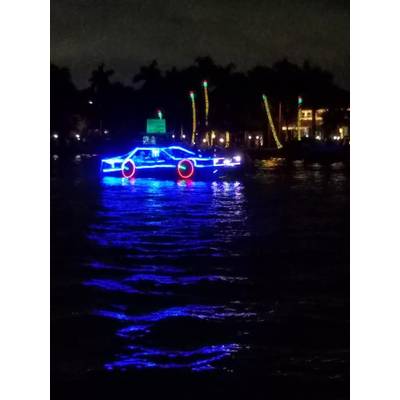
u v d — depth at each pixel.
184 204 19.16
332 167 41.78
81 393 5.33
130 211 17.34
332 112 81.50
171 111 87.12
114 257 10.59
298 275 9.17
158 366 5.80
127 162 31.36
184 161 31.28
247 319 7.09
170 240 12.31
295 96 80.12
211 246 11.62
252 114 82.56
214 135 83.31
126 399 5.21
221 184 27.41
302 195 21.83
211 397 5.22
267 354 6.04
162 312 7.35
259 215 16.28
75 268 9.68
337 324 6.88
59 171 36.97
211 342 6.38
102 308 7.52
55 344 6.27
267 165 45.44
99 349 6.19
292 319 7.05
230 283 8.74
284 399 5.18
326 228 13.80
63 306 7.54
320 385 5.41
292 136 88.81
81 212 17.09
